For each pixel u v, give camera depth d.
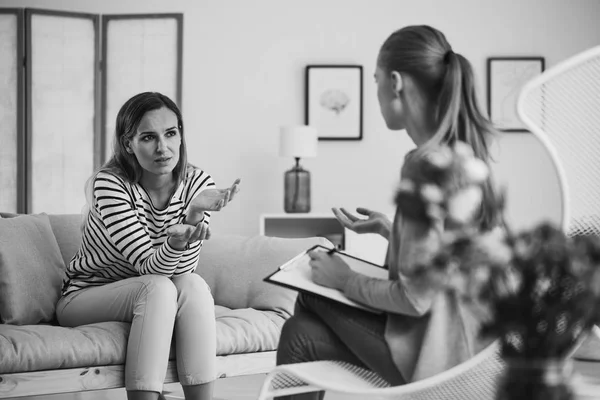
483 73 5.93
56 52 5.41
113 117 5.57
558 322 1.18
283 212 5.95
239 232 5.94
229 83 5.92
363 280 1.59
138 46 5.59
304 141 5.45
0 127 5.34
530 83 1.53
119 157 2.53
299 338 1.74
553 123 1.55
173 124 2.49
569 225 1.57
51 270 2.74
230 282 2.97
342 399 3.07
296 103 5.93
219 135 5.93
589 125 1.55
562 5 5.94
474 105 1.56
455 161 1.34
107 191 2.47
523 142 5.91
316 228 5.93
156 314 2.29
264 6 5.91
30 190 5.36
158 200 2.57
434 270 1.24
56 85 5.41
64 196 5.45
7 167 5.35
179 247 2.33
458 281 1.21
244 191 5.93
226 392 3.34
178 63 5.59
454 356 1.52
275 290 2.89
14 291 2.53
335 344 1.74
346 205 5.94
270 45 5.92
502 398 1.19
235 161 5.93
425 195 1.32
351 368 1.69
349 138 5.91
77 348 2.27
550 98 1.55
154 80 5.60
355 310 1.67
